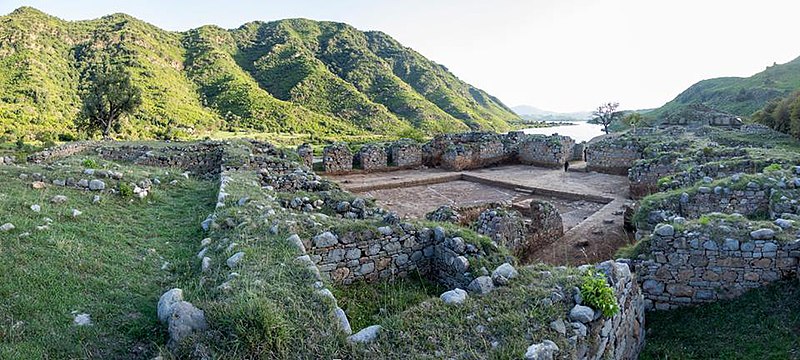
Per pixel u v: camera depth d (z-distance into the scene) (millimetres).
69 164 10484
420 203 15680
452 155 22594
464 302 4258
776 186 8844
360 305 5375
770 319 5461
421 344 3607
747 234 6047
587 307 4160
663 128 32125
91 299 3965
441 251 6395
